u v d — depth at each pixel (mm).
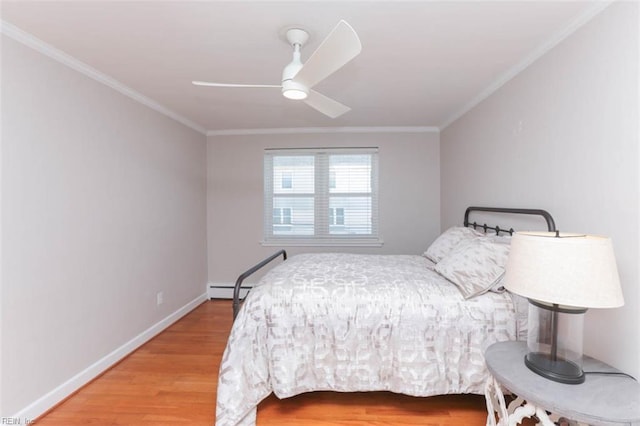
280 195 4023
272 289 1814
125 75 2283
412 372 1672
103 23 1630
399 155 3877
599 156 1498
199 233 3848
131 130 2605
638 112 1296
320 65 1459
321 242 3980
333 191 3963
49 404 1830
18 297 1686
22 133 1711
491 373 1297
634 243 1320
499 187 2451
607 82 1445
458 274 1825
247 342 1704
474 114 2879
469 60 2070
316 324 1733
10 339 1645
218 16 1572
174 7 1499
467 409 1813
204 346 2684
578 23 1597
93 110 2199
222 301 3984
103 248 2291
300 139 3934
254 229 4031
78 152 2074
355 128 3869
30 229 1750
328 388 1732
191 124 3596
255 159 3996
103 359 2270
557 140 1791
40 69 1810
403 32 1724
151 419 1742
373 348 1710
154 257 2926
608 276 1086
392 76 2322
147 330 2805
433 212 3873
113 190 2396
